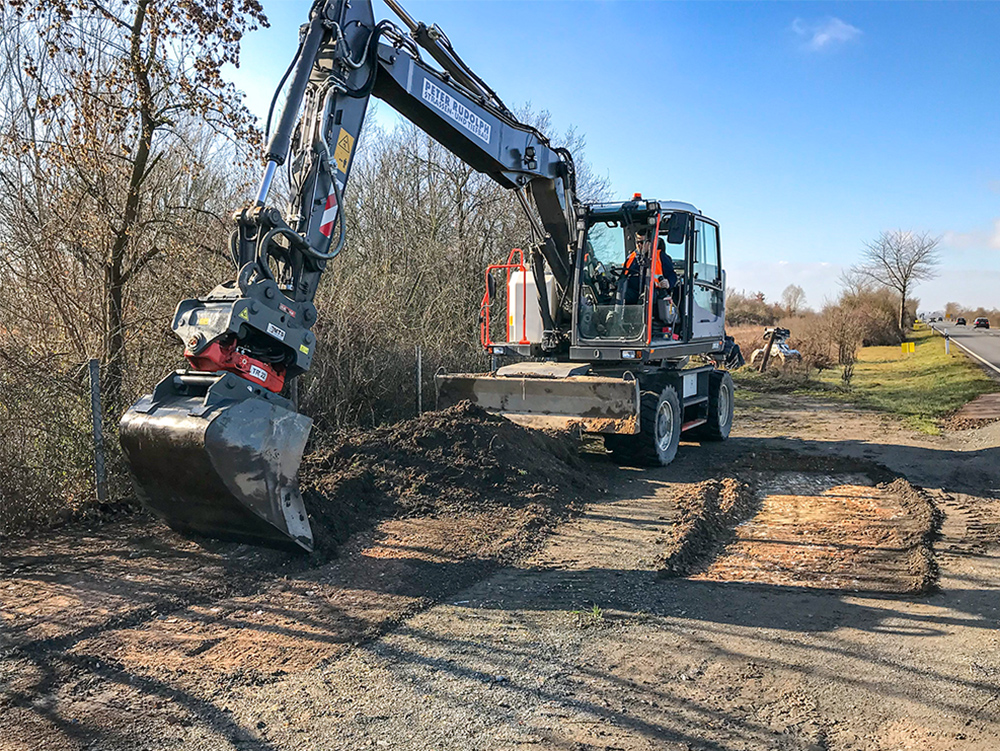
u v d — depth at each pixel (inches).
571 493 299.3
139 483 207.0
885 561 227.5
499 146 309.6
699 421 429.4
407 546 230.5
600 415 352.5
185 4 312.7
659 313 379.6
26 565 206.4
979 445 428.5
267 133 215.9
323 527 230.5
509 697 141.7
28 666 149.1
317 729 129.1
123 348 310.0
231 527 209.2
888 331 1585.9
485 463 298.4
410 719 133.0
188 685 143.7
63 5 301.7
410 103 267.3
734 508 283.6
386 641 166.4
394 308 534.9
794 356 935.0
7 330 291.0
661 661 158.2
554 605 190.1
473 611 185.3
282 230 206.8
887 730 131.1
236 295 197.0
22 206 306.2
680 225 383.2
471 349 608.4
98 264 313.9
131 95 320.8
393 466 290.8
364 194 736.3
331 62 229.1
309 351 210.2
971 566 222.4
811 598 197.0
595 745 125.3
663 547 239.5
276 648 161.0
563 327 401.7
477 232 776.3
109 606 179.6
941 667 155.5
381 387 465.7
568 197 369.1
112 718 131.0
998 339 1659.7
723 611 187.5
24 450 246.7
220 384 192.5
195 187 406.6
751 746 125.6
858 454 407.2
